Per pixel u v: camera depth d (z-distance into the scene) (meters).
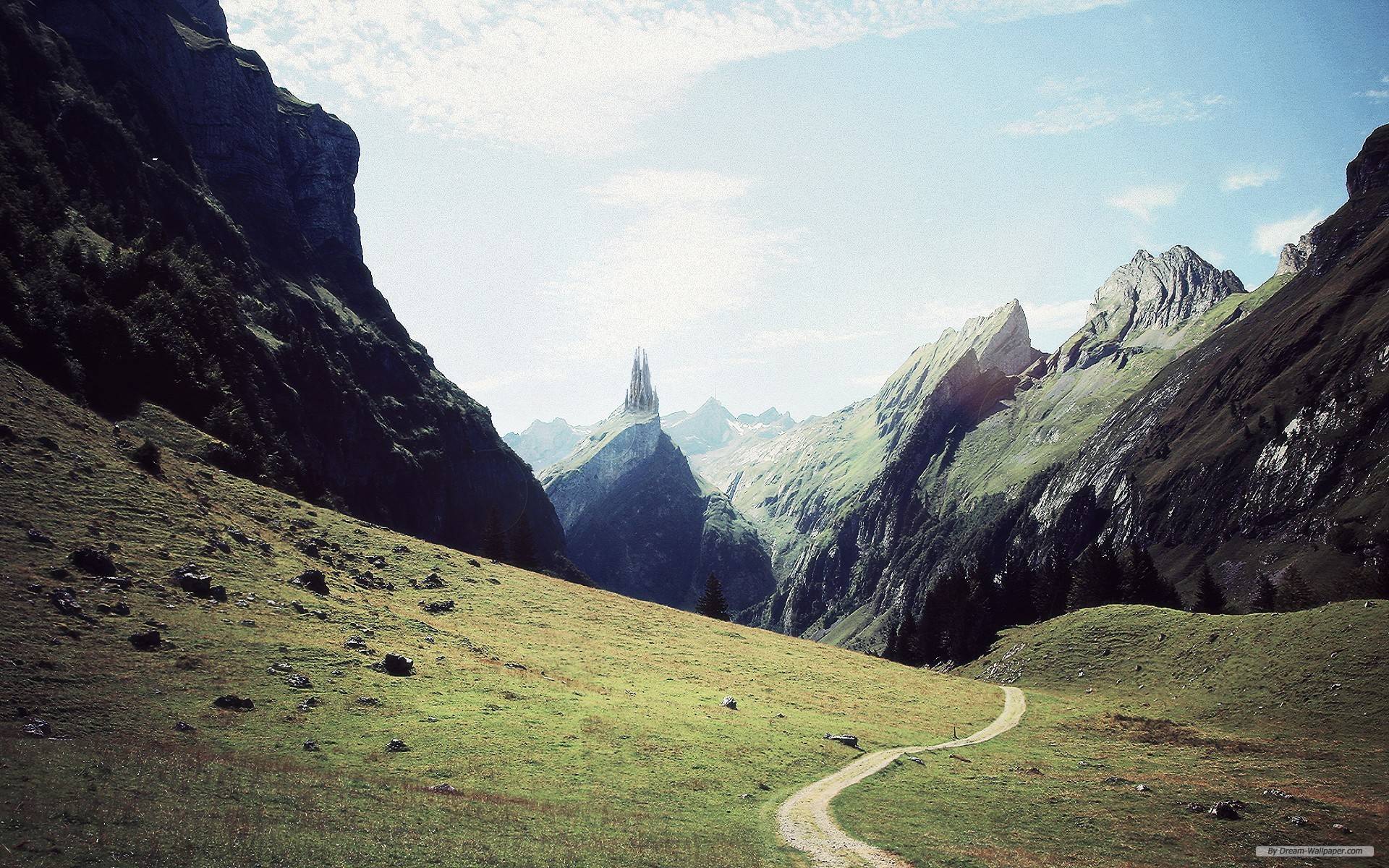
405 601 77.38
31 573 49.53
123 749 33.41
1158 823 43.03
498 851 29.02
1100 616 117.12
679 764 47.41
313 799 31.77
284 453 164.88
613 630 88.75
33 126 176.38
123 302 137.25
